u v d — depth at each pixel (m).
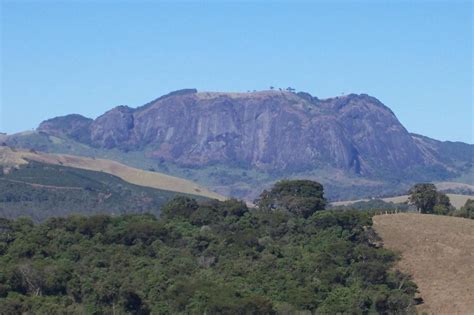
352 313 171.12
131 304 167.25
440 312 178.75
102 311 165.00
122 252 194.75
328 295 177.38
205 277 182.00
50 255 191.38
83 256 191.25
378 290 181.00
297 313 167.75
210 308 164.88
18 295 164.25
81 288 170.62
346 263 194.75
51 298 165.75
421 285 189.75
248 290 174.88
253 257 196.38
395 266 197.75
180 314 165.25
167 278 179.25
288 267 189.62
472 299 182.25
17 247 190.12
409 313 176.88
